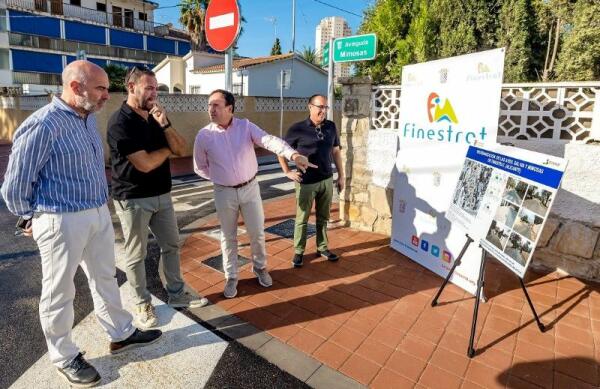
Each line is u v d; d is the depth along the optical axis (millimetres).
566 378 2594
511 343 2955
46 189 2375
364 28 20219
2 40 28062
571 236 3936
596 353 2830
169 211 3295
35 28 29141
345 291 3768
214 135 3387
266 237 5281
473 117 3543
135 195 3021
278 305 3529
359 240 5062
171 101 13234
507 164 3000
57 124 2342
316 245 4719
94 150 2598
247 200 3549
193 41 26562
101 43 32625
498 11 11852
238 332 3141
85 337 3115
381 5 17828
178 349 2945
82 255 2672
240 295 3717
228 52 4652
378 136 5004
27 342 3066
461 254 3324
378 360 2787
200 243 5117
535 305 3471
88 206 2525
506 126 4191
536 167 2729
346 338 3041
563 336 3029
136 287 3191
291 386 2561
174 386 2576
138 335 2975
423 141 4145
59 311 2521
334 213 6234
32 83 29891
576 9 9773
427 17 13594
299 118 18297
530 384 2545
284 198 7555
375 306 3492
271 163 11969
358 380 2598
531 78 11961
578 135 3875
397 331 3123
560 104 3881
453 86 3717
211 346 2971
